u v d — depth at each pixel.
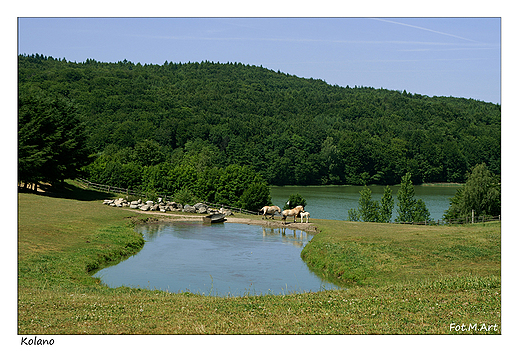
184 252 38.72
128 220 53.44
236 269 32.69
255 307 18.00
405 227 47.41
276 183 172.12
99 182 93.25
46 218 44.44
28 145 62.66
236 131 195.25
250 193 87.25
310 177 175.25
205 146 169.88
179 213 64.12
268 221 56.09
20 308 17.36
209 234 48.75
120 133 164.75
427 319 15.69
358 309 17.22
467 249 31.70
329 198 127.69
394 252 32.28
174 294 22.56
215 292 25.98
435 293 19.52
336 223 53.25
